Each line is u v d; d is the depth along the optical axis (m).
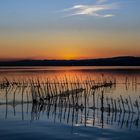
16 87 64.44
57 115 29.52
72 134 21.28
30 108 34.41
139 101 40.41
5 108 34.06
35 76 113.50
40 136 20.80
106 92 54.97
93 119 26.91
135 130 22.36
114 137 20.38
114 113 29.95
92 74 128.62
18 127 23.62
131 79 90.19
